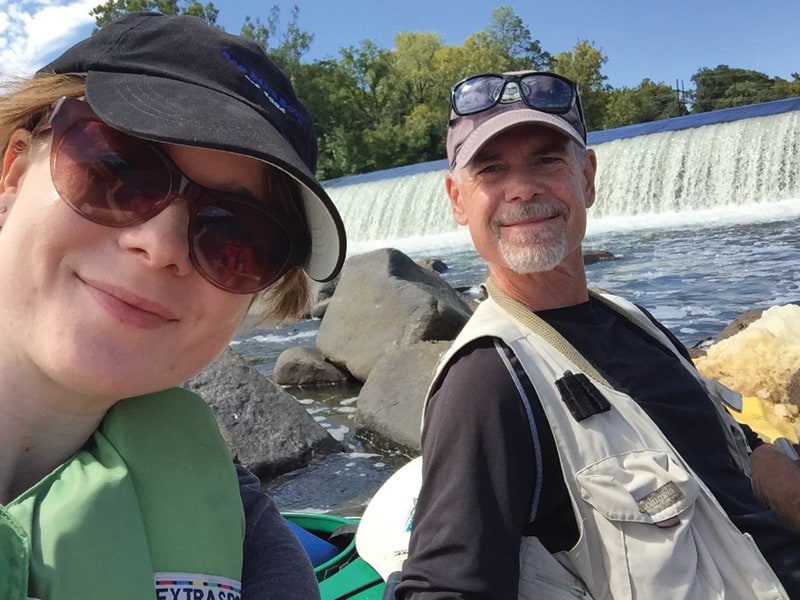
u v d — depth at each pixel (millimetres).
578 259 730
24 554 290
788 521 584
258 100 347
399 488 897
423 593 542
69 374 319
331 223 372
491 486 561
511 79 726
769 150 5059
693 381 698
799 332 1426
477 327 639
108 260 319
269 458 1736
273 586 387
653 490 568
